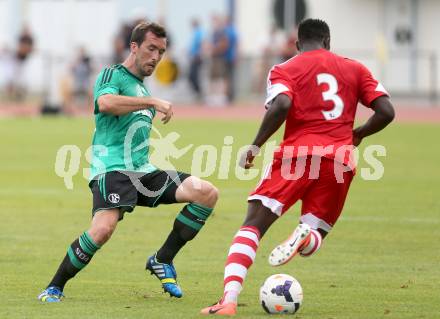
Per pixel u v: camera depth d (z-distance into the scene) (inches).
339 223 1185.4
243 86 3228.3
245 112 3006.9
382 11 3811.5
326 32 753.0
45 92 3144.7
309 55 737.6
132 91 767.1
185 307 745.6
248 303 768.9
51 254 983.0
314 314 722.8
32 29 4180.6
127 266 925.8
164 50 772.0
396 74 3346.5
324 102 725.3
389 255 989.2
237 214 1251.2
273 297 718.5
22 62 3326.8
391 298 788.0
